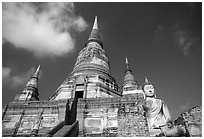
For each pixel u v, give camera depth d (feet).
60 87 115.34
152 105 62.59
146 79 88.43
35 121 89.10
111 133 80.02
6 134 84.79
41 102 96.99
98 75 122.52
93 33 171.63
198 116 55.31
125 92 128.57
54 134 65.31
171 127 56.75
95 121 86.38
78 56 152.46
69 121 85.87
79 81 111.96
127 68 152.97
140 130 62.54
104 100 93.56
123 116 69.00
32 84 128.36
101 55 148.66
